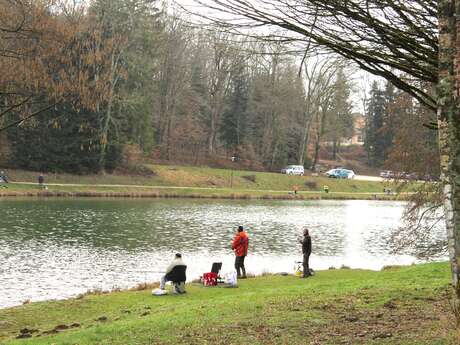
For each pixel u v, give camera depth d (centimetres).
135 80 6300
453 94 500
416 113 2372
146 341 960
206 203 5538
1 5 1891
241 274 2133
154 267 2397
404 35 593
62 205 4566
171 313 1235
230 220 4259
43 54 2038
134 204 5019
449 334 726
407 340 755
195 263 2556
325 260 2828
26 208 4219
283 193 6825
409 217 2564
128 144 6469
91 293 1784
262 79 5788
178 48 6656
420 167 2347
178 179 6712
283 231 3809
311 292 1402
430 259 2819
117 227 3550
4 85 1961
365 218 4875
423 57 605
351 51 584
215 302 1359
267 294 1435
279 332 914
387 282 1502
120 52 5575
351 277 1972
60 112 5941
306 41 566
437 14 572
